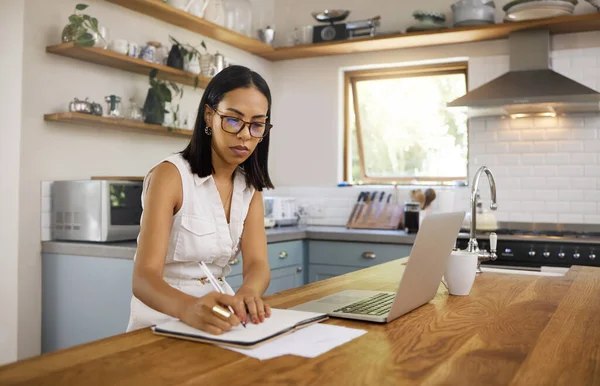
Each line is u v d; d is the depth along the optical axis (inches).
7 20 134.6
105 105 151.5
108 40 141.6
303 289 79.5
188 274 72.1
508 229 187.2
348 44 197.8
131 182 138.0
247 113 63.9
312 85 218.2
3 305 135.6
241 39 191.0
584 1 182.7
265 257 77.1
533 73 179.3
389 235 174.6
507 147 190.9
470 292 80.7
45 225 138.6
